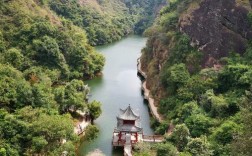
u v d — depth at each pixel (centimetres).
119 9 17600
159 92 7775
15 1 9406
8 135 4922
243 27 7412
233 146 3469
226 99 5878
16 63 7606
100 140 6278
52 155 4853
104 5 16900
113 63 11138
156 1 18175
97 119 7050
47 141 5009
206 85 6581
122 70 10438
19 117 5266
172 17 9131
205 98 6128
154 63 8994
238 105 5466
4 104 5644
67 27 10412
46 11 10812
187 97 6569
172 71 7244
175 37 8400
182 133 5209
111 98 8212
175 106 6731
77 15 14000
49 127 4978
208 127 5484
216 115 5769
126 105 7850
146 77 9212
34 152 4947
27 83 6219
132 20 17162
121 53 12488
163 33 9125
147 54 10062
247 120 3381
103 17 15338
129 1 18438
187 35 8050
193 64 7494
